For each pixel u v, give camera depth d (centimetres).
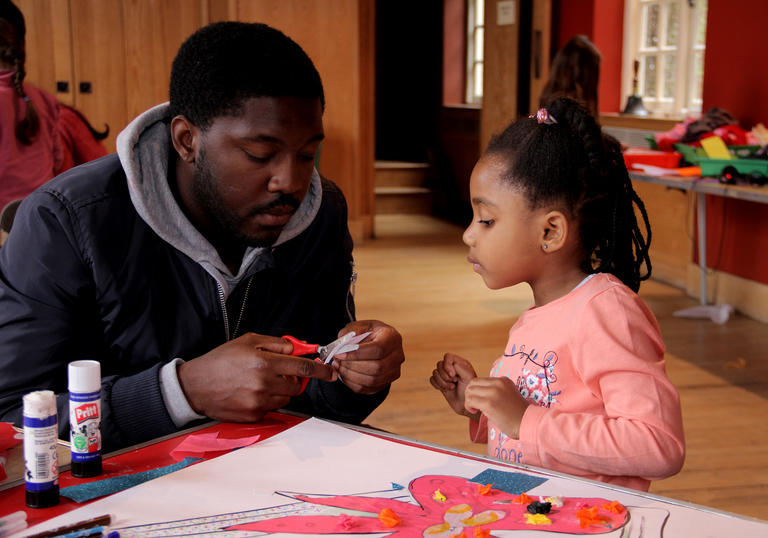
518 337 127
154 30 621
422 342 399
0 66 285
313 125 109
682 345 397
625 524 81
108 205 120
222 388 109
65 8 602
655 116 580
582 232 121
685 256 519
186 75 110
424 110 967
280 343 116
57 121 311
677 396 110
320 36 650
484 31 717
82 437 92
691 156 428
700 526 81
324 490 89
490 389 112
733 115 470
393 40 970
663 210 542
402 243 692
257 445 101
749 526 81
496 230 121
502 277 124
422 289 520
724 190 371
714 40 484
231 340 123
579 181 117
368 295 502
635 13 616
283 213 113
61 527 78
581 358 115
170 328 125
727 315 441
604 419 107
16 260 117
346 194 680
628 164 432
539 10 629
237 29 109
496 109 709
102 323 122
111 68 618
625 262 130
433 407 313
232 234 117
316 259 141
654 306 477
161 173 122
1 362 115
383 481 91
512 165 119
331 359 120
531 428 108
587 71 471
